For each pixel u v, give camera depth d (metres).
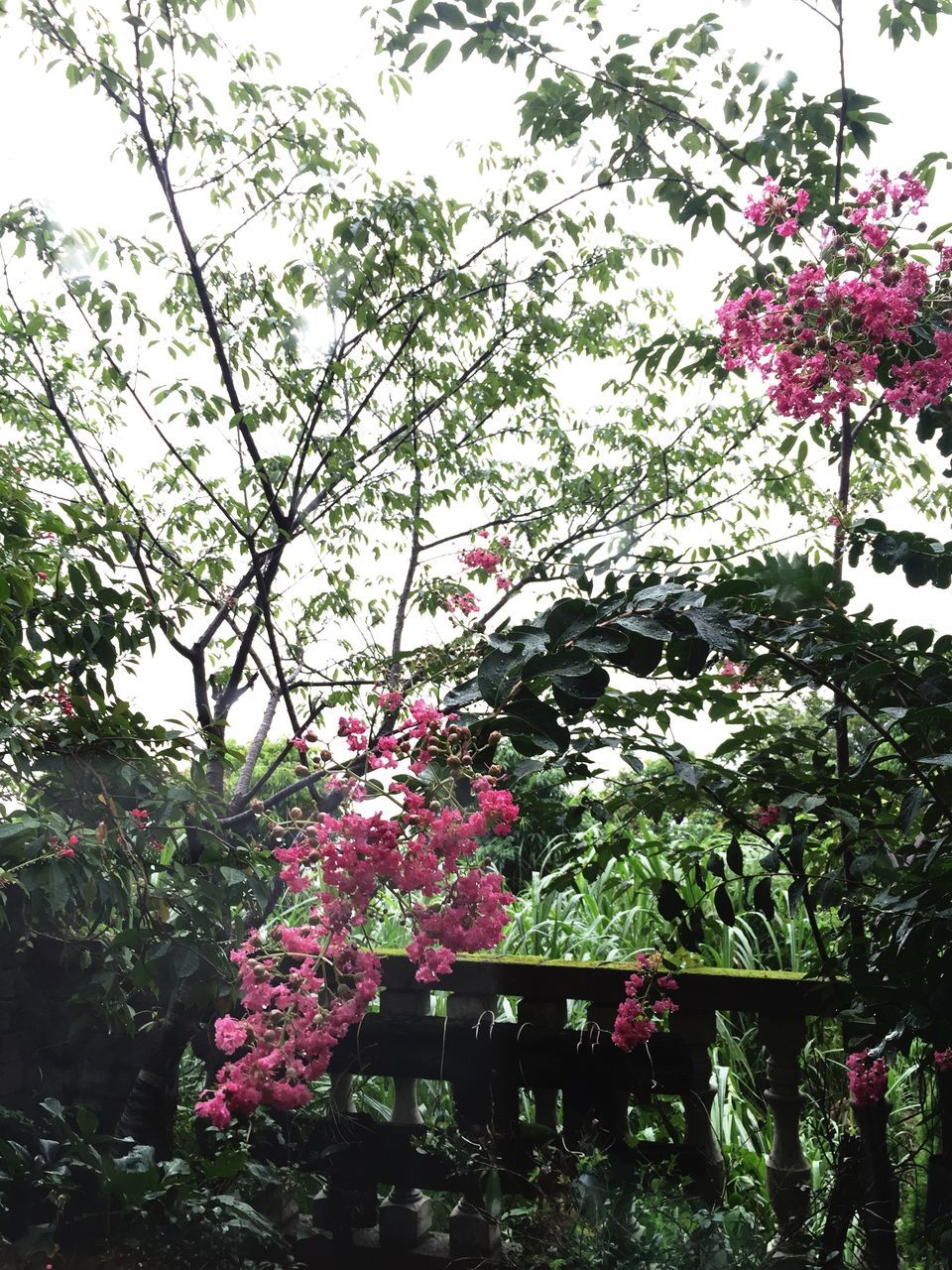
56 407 3.03
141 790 2.39
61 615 2.29
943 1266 2.22
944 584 2.05
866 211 2.25
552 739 1.62
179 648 2.72
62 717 2.29
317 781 2.64
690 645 1.75
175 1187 2.23
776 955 3.63
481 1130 2.58
